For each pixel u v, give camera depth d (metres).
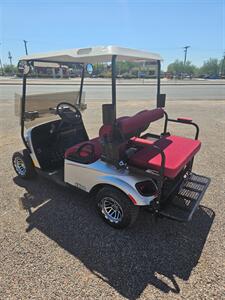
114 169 2.40
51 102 3.47
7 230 2.53
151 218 2.74
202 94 15.75
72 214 2.80
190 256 2.21
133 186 2.25
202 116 8.20
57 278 1.99
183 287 1.92
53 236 2.45
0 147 4.89
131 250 2.28
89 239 2.41
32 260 2.16
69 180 2.83
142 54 2.38
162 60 2.83
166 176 2.16
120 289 1.90
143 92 16.66
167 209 2.38
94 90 17.09
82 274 2.03
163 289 1.90
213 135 5.90
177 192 2.66
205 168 3.98
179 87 21.91
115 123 2.14
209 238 2.43
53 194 3.21
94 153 2.58
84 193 2.75
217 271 2.06
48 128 3.34
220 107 10.14
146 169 2.26
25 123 3.27
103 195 2.49
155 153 2.41
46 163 3.30
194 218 2.74
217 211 2.87
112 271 2.06
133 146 2.41
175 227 2.59
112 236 2.46
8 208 2.90
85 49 2.21
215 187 3.39
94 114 8.45
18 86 19.31
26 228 2.56
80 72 3.65
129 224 2.44
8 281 1.96
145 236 2.46
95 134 5.96
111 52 2.03
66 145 3.55
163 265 2.12
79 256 2.21
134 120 2.30
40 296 1.84
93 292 1.87
